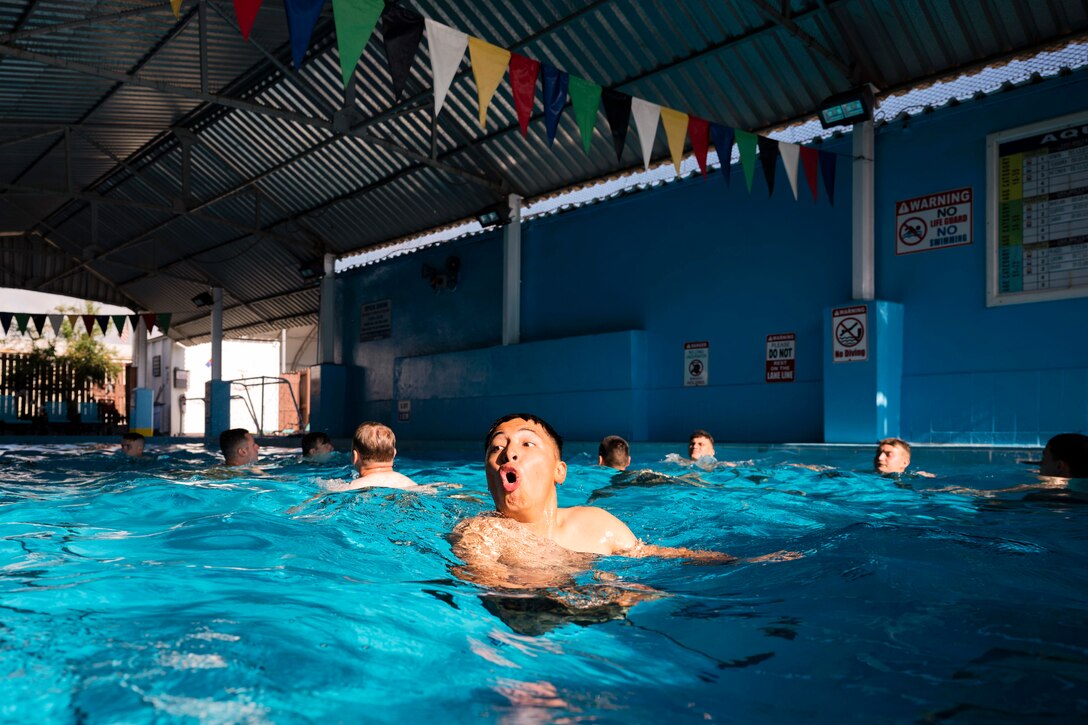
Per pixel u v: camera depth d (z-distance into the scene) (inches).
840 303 338.3
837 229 340.5
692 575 76.7
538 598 66.4
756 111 356.8
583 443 386.9
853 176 321.7
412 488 151.5
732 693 45.5
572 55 366.9
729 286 378.9
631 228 425.1
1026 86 282.8
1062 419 273.0
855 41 305.4
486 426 486.0
